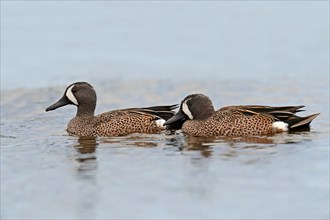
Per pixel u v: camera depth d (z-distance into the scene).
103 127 23.16
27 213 16.41
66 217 16.14
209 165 19.25
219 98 28.27
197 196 17.09
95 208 16.55
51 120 25.64
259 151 20.36
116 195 17.25
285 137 21.77
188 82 31.36
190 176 18.41
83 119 23.67
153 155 20.36
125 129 23.17
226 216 15.99
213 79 31.86
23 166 19.70
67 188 17.80
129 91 30.08
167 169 19.02
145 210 16.36
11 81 32.22
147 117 23.33
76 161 20.02
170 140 22.14
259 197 16.98
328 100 27.02
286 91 28.92
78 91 23.92
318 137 21.61
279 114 22.34
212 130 22.66
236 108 22.86
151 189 17.58
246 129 22.33
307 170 18.64
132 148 21.23
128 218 16.00
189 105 23.17
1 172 19.22
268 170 18.72
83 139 22.66
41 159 20.33
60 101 24.22
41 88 30.88
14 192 17.66
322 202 16.66
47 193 17.53
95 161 19.98
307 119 22.20
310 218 15.94
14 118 26.00
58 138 22.91
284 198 16.89
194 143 21.62
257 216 16.03
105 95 29.53
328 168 18.72
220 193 17.25
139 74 33.25
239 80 31.44
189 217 16.02
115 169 19.14
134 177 18.44
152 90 30.20
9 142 22.44
